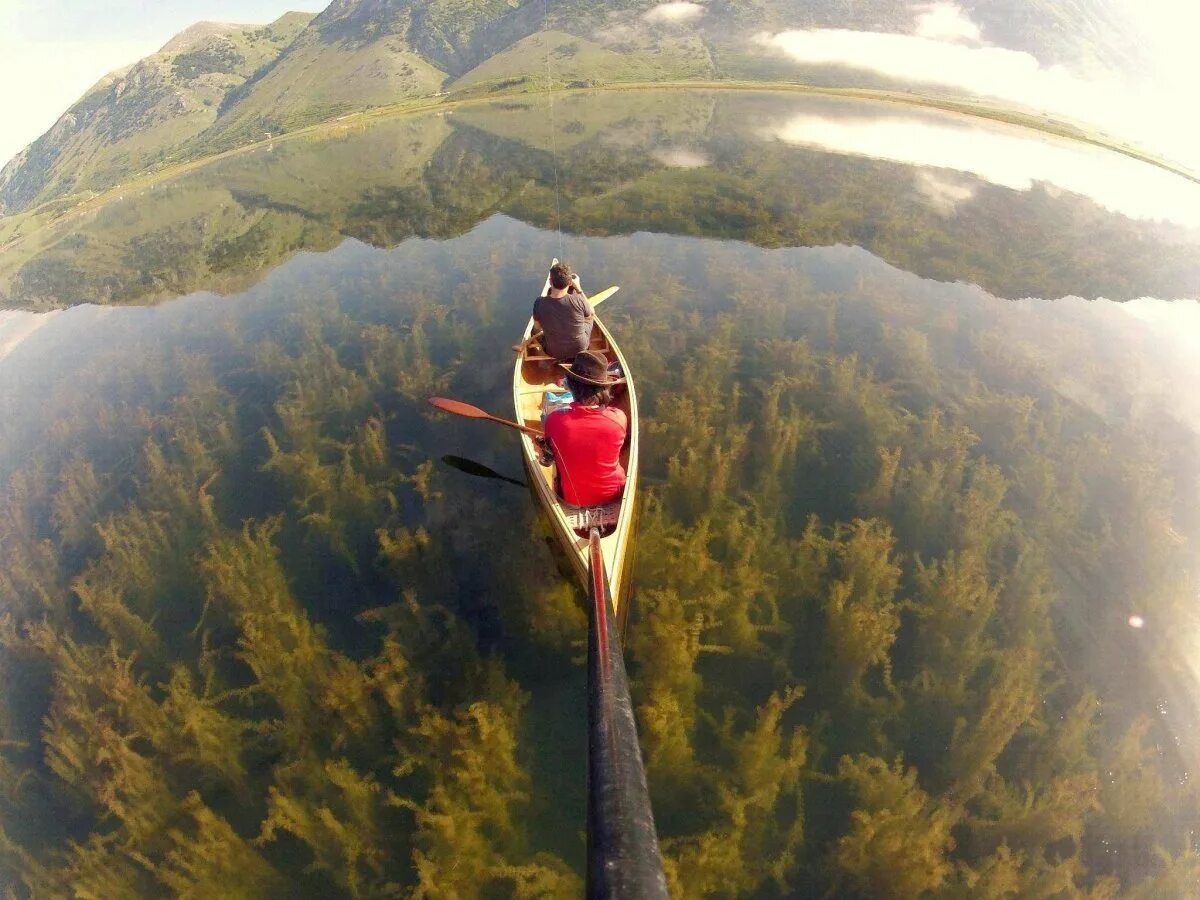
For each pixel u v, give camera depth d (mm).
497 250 8695
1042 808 2797
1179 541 3934
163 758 3299
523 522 4418
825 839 2885
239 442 5414
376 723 3355
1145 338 6336
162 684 3549
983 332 6148
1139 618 3617
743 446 4785
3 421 6461
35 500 5105
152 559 4285
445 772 3141
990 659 3482
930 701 3309
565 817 3031
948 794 2961
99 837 3021
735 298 6766
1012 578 3795
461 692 3424
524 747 3252
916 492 4266
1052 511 4133
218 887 2820
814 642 3611
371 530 4426
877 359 5801
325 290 8172
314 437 5160
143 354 7254
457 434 5223
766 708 3299
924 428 4863
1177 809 2891
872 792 2939
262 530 4371
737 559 3988
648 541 4074
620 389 5184
